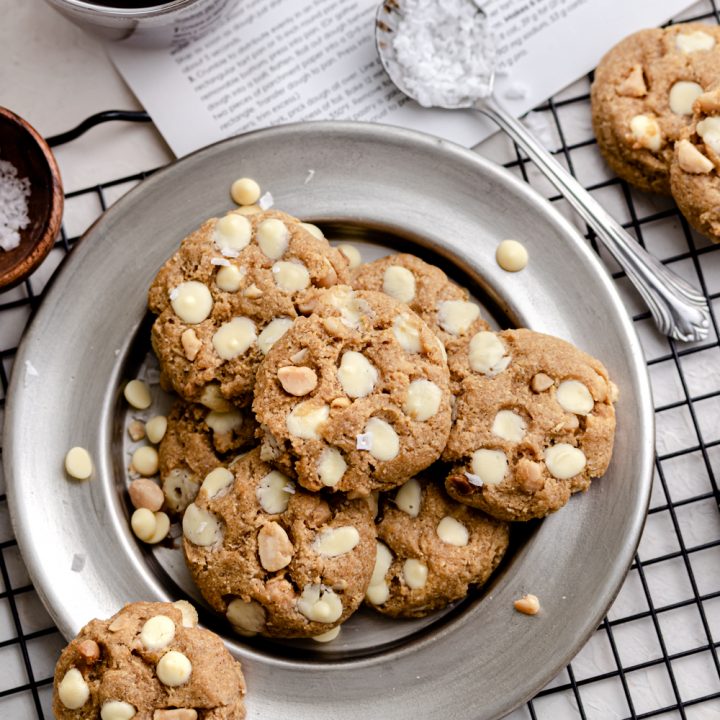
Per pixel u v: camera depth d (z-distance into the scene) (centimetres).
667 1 62
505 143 63
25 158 59
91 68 62
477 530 58
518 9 62
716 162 59
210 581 56
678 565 62
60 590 58
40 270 61
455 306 59
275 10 62
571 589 58
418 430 55
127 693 54
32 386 59
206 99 62
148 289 59
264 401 55
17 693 60
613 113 61
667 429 62
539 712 61
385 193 60
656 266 61
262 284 57
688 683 61
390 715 57
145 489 58
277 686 57
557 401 57
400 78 61
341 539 56
